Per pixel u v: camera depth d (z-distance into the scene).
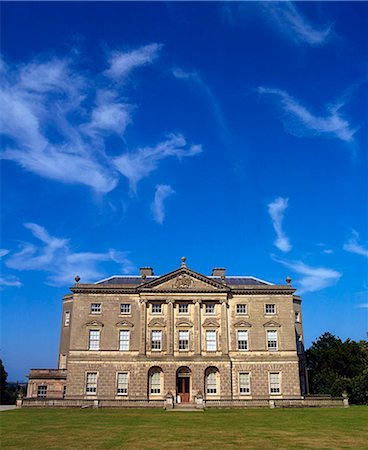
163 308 73.81
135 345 72.06
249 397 70.31
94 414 52.06
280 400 63.88
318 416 49.41
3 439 33.06
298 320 87.88
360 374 75.75
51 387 75.56
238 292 74.94
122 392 70.12
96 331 72.62
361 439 33.28
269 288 75.12
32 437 33.97
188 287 74.06
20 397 65.81
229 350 72.19
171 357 70.88
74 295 74.06
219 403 62.59
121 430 37.81
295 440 32.66
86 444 30.81
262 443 31.31
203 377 70.19
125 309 73.88
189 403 65.31
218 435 35.00
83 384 70.12
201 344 72.12
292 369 71.69
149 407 62.28
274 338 73.19
